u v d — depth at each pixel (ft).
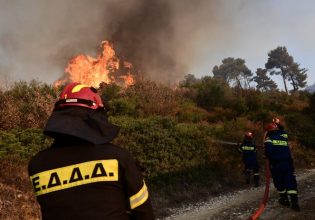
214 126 50.49
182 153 37.93
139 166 6.67
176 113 59.77
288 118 63.67
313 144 56.29
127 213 6.34
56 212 5.97
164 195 32.04
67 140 6.31
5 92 41.86
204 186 35.32
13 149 29.43
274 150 26.50
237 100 72.13
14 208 23.06
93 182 6.00
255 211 26.71
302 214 24.43
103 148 6.18
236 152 44.04
